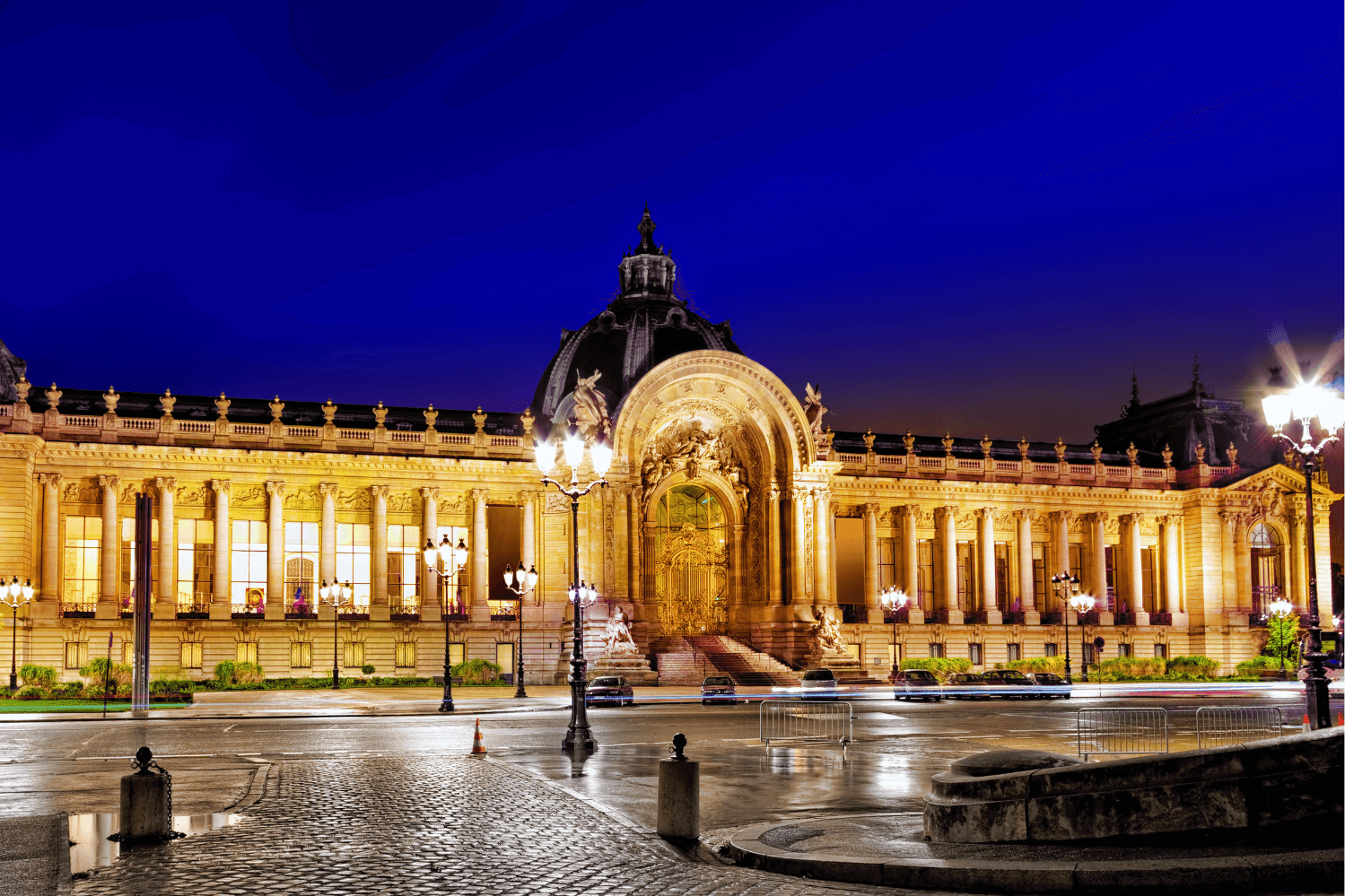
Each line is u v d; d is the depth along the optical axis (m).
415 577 89.88
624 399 88.62
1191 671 100.25
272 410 87.69
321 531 87.56
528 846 20.00
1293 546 110.94
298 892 16.58
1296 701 69.19
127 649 82.06
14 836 20.73
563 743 36.84
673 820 21.05
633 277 100.62
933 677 70.94
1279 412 34.16
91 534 83.69
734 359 89.75
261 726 48.38
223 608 84.44
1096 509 109.12
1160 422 120.12
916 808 25.44
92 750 38.16
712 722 49.75
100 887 16.92
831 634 89.44
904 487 103.50
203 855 19.20
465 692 74.88
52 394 82.94
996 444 115.94
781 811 25.09
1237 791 16.62
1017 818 18.56
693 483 94.38
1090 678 95.25
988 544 105.44
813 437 92.00
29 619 79.44
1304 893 14.80
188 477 85.50
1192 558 110.69
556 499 90.50
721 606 95.94
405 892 16.59
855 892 16.69
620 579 88.06
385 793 26.47
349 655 87.25
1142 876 15.59
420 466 89.62
